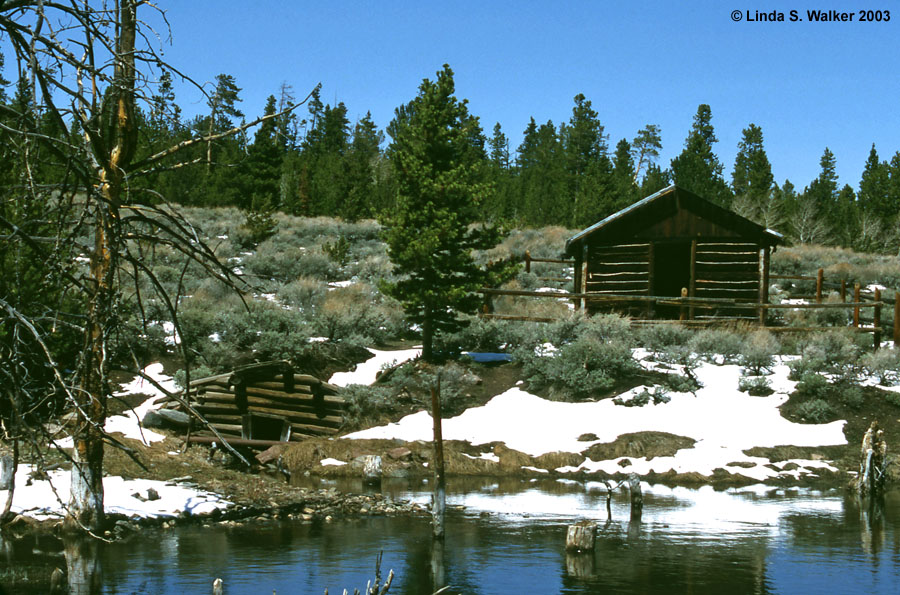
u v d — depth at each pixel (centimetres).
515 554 1195
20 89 518
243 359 2530
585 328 2858
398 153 2770
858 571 1105
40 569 1045
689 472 2011
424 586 1016
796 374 2575
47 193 622
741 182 9494
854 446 2191
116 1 660
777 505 1652
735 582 1049
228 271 840
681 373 2623
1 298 578
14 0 532
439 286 2708
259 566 1091
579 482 1953
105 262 1070
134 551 1155
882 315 3369
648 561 1159
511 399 2498
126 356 2428
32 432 560
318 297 3472
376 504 1587
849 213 8038
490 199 6812
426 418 2378
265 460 2027
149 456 1795
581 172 11094
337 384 2553
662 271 3672
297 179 7212
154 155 1018
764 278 3112
